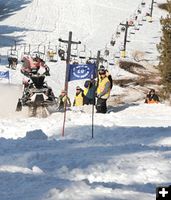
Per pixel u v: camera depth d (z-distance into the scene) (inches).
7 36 5123.0
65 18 6097.4
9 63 3654.0
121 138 1143.6
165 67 2699.3
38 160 775.1
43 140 1031.6
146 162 781.9
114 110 1948.8
